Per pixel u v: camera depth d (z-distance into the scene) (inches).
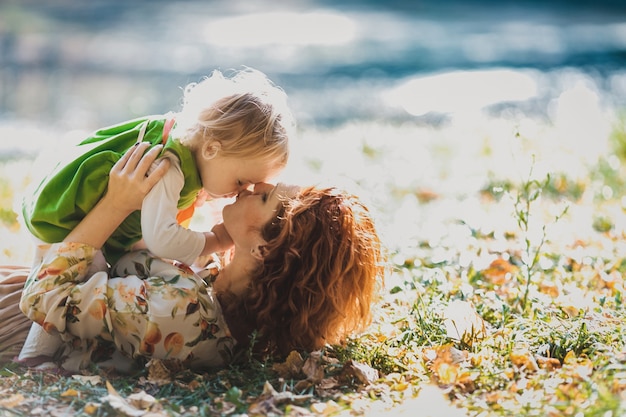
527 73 693.9
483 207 270.5
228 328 154.2
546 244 216.7
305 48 794.2
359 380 144.3
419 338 162.6
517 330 162.4
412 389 139.8
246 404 135.3
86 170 146.8
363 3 1104.8
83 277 148.1
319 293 151.6
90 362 149.2
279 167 153.3
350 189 160.2
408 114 550.6
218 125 146.4
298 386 141.4
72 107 555.5
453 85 648.4
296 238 149.6
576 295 176.7
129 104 563.2
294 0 1099.3
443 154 382.9
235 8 1019.9
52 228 146.7
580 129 391.2
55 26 860.0
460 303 167.5
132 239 154.9
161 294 145.8
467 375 140.8
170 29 864.9
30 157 400.5
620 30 922.1
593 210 259.9
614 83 651.5
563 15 1040.8
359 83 659.4
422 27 938.1
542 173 226.8
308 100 596.4
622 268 200.8
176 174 147.9
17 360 149.5
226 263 162.7
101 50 748.6
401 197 299.1
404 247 218.8
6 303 152.9
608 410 120.4
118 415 127.3
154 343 146.5
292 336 153.9
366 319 157.9
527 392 135.2
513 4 1123.9
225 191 152.6
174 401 136.3
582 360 146.3
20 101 570.6
